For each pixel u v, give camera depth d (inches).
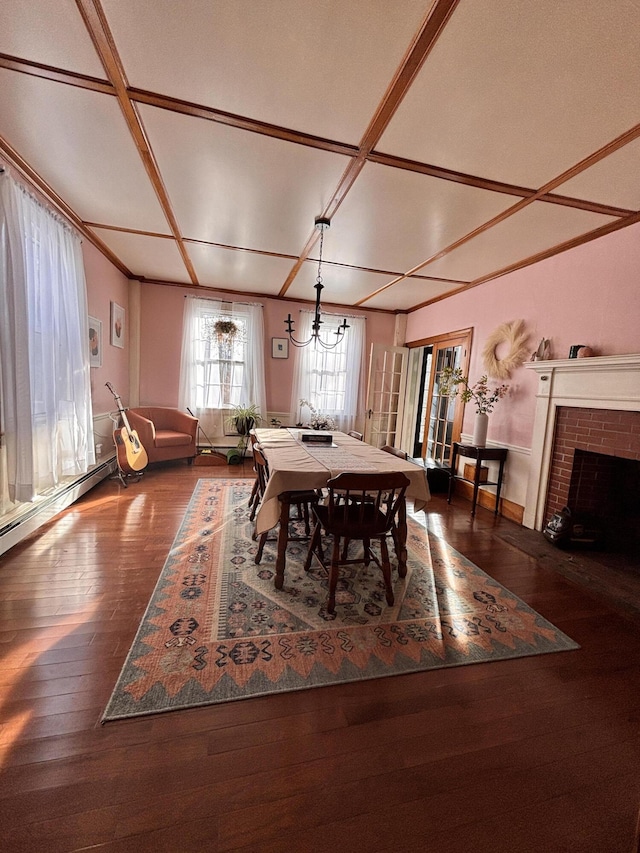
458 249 131.9
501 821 41.9
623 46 52.6
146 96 68.4
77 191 105.9
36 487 103.4
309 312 226.2
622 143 73.2
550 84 60.1
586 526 117.9
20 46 58.6
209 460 203.3
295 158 84.9
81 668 59.2
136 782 43.3
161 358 209.8
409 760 48.1
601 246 114.6
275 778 44.9
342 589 87.9
